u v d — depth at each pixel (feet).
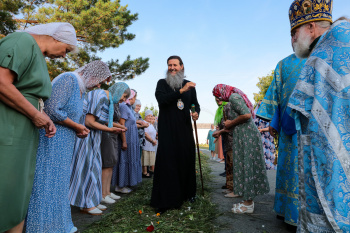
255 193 10.84
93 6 40.37
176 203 11.04
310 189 5.00
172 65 12.32
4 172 5.21
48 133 6.15
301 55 6.07
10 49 5.41
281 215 9.33
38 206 6.80
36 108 6.05
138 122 20.75
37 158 6.93
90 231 8.76
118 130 11.80
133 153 15.85
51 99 7.33
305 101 5.19
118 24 40.98
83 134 8.38
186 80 12.83
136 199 13.17
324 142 4.68
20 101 5.43
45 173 7.03
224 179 20.54
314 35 5.85
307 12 5.84
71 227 8.16
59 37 6.78
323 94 4.84
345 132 4.59
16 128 5.47
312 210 4.93
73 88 7.91
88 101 10.96
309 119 5.07
